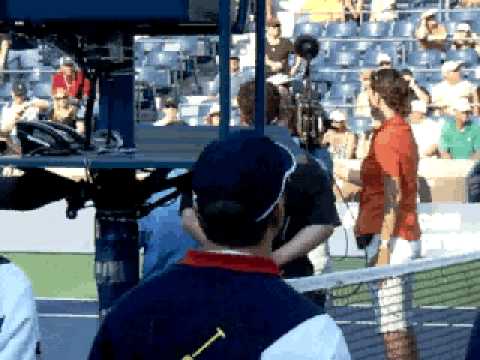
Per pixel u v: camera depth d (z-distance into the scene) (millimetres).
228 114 6867
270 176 4555
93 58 7582
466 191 25141
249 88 10438
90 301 19953
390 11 40594
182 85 37594
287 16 41156
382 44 38625
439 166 25469
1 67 36344
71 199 7660
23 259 24312
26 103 29312
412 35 39500
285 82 13625
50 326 17766
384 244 12727
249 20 8172
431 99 31953
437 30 37781
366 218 12961
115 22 7070
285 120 12570
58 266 23516
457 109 28172
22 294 5160
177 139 8703
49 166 6922
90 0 6832
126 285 7766
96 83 7605
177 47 37625
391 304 12719
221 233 4559
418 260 12617
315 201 9766
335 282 10508
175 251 10594
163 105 34656
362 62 38312
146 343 4477
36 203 7590
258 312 4414
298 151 8617
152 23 7242
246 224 4531
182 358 4414
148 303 4539
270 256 4648
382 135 12602
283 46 30125
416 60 37531
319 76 37469
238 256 4562
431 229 23516
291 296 4492
